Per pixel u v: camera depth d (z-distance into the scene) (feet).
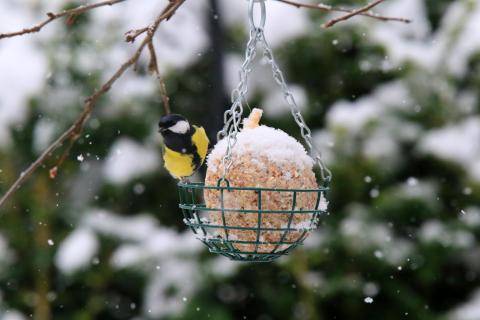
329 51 42.27
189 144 23.32
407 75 41.83
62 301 42.93
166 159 23.72
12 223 42.19
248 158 20.03
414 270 41.70
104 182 42.34
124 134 42.34
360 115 40.55
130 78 42.68
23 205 42.06
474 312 40.37
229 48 43.16
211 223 20.85
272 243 20.16
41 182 41.57
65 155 20.31
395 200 40.22
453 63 41.70
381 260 40.24
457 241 40.50
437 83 41.70
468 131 41.24
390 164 40.73
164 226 44.50
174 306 40.24
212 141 42.47
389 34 42.65
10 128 40.37
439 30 44.55
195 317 39.58
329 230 40.86
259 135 20.42
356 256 40.68
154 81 42.88
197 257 41.11
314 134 41.96
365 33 41.98
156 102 42.93
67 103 40.98
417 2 44.06
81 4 41.88
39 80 40.45
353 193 40.83
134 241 42.11
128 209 44.14
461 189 41.68
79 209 42.55
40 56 40.88
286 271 41.83
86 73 41.29
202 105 45.06
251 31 19.65
